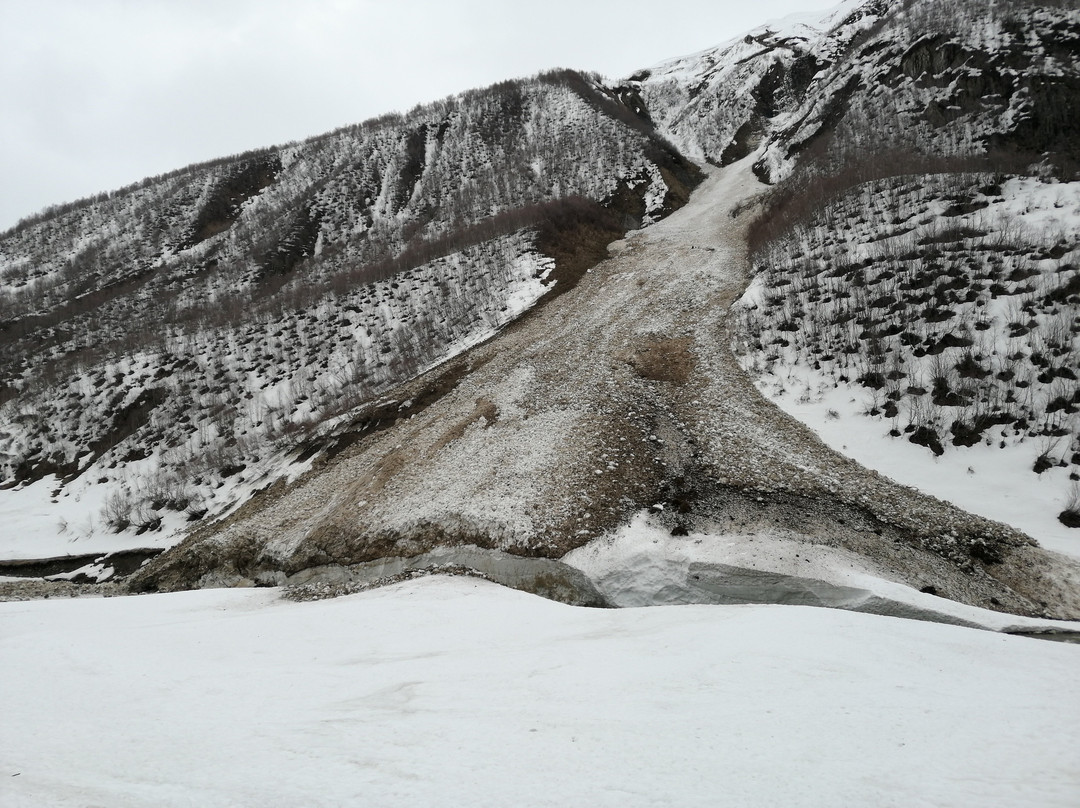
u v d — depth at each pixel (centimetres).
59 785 367
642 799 309
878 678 521
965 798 293
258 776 362
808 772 334
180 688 627
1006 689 487
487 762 369
